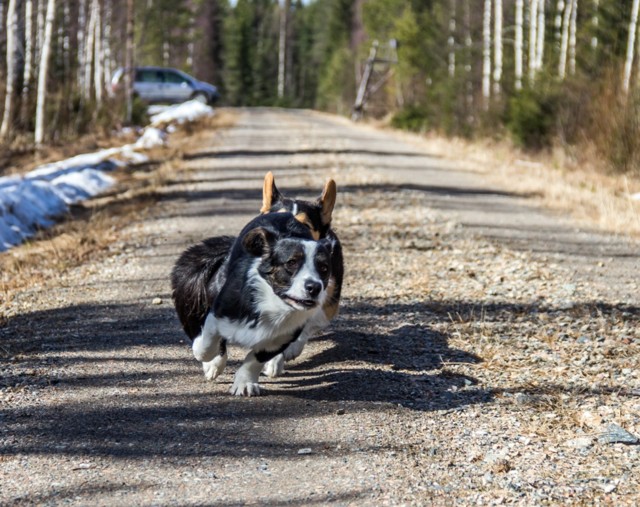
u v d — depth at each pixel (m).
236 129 31.28
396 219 13.05
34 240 11.69
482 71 34.12
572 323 7.81
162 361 6.64
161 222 12.68
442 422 5.52
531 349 7.10
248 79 103.25
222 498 4.41
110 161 19.11
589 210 14.24
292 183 16.69
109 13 37.72
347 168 19.23
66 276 9.41
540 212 14.30
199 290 5.87
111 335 7.27
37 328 7.43
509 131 25.59
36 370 6.33
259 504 4.36
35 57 28.80
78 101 27.94
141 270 9.70
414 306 8.41
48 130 25.45
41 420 5.39
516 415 5.64
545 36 31.08
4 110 25.33
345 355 6.94
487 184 17.72
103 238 11.48
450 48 38.97
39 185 13.96
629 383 6.25
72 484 4.52
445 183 17.53
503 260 10.40
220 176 17.75
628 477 4.70
